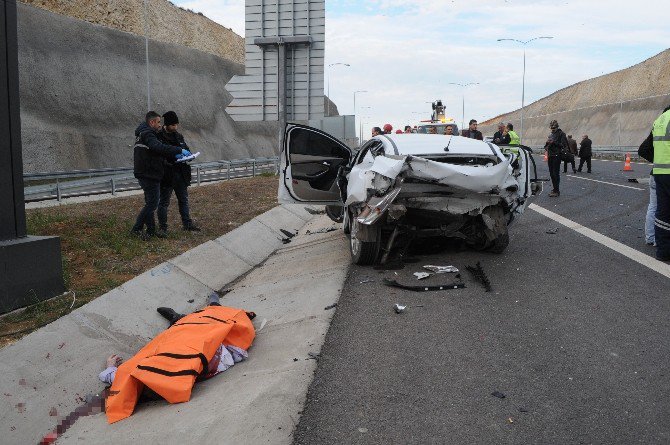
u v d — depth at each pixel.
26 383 4.37
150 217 9.06
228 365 4.81
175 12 54.19
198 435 3.58
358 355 4.59
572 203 13.14
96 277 6.88
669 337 4.64
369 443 3.30
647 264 6.96
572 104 89.94
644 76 72.56
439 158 7.09
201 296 7.38
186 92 48.06
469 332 4.97
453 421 3.50
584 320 5.13
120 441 3.73
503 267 7.14
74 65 36.84
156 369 4.26
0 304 5.43
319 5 19.53
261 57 20.09
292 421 3.58
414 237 7.61
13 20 5.73
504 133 15.91
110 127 37.47
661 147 6.90
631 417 3.45
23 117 31.48
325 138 9.41
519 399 3.73
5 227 5.71
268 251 10.55
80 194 16.50
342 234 10.69
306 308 6.12
